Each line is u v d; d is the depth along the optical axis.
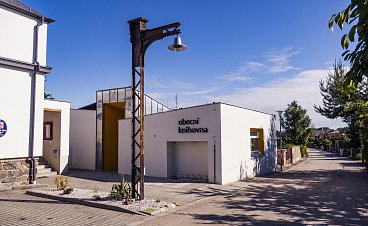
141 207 9.05
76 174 18.22
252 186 14.30
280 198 11.34
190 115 15.84
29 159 12.71
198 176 16.19
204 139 15.29
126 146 18.45
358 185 14.88
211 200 10.84
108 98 20.55
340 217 8.52
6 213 8.55
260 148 20.59
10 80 12.16
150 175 17.11
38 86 13.14
